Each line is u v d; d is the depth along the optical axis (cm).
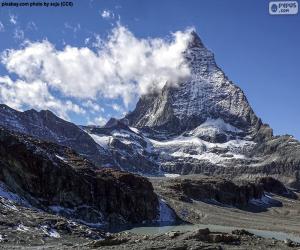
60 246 6359
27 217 8656
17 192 12394
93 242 5959
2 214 8425
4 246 6244
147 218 17075
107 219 14975
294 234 16150
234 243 5775
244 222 19800
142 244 5553
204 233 5912
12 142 13362
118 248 5444
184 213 19700
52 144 18500
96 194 15300
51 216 9162
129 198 16538
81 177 15150
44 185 13525
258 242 5950
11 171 12775
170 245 5412
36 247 6209
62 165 14638
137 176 18250
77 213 13888
